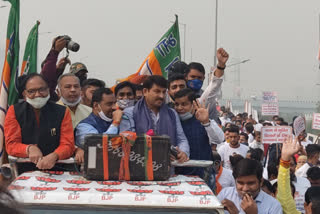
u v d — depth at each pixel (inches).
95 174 126.7
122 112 153.6
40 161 137.1
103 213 114.8
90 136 127.0
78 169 149.4
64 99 206.1
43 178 127.7
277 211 157.0
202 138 172.7
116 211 115.0
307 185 262.8
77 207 114.7
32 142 145.9
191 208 115.4
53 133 146.2
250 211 148.8
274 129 364.2
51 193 116.1
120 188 122.0
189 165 144.6
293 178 261.3
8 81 180.5
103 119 162.6
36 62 279.7
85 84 242.8
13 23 184.7
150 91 161.0
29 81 142.8
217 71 216.8
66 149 143.8
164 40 319.9
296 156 384.8
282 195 171.6
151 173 128.3
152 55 319.9
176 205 115.5
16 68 183.2
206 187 125.7
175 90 196.5
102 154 126.9
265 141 365.4
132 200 115.9
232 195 164.1
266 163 375.2
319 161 334.0
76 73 283.9
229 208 149.8
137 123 161.3
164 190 121.6
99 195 116.3
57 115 147.4
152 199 116.3
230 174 243.6
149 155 128.3
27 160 142.1
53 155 139.6
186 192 120.7
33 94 141.9
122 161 127.2
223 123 899.4
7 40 183.8
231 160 257.3
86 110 214.7
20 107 145.9
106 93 160.4
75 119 208.5
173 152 142.1
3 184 31.8
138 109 163.0
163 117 162.4
